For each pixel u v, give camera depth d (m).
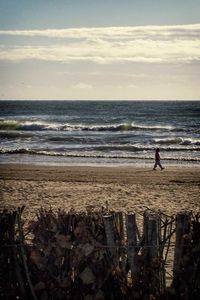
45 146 38.62
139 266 6.68
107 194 17.45
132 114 95.75
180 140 41.12
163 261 6.74
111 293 6.67
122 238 6.87
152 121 75.38
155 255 6.68
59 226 6.79
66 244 6.64
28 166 26.91
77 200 16.17
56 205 15.15
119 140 43.31
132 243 6.66
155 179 21.98
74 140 43.16
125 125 54.66
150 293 6.65
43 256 6.79
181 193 17.77
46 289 6.71
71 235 6.79
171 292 6.62
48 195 17.17
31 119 78.88
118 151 35.44
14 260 6.70
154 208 14.61
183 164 28.75
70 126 54.62
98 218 6.81
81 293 6.68
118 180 21.58
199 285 6.64
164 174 23.84
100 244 6.64
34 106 141.88
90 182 20.84
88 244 6.59
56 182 20.72
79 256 6.64
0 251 6.68
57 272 6.73
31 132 50.94
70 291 6.70
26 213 13.57
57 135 47.72
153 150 36.25
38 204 15.33
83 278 6.55
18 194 17.44
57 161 29.70
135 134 49.59
